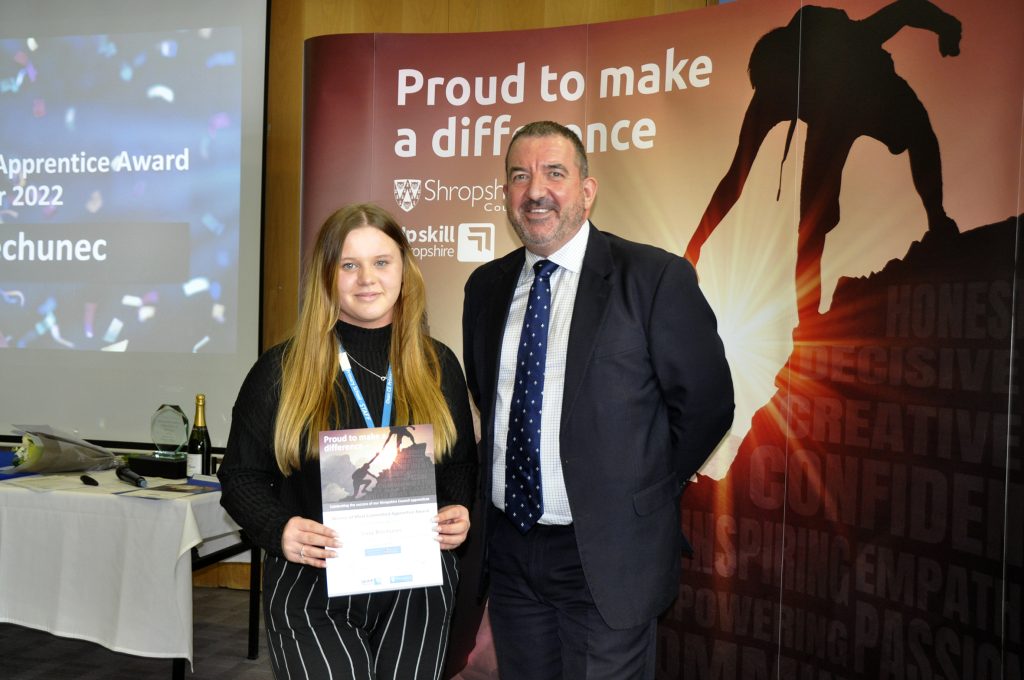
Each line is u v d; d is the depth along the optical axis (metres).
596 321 1.74
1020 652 2.01
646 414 1.74
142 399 4.24
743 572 2.70
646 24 2.86
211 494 2.63
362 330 1.54
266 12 4.12
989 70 2.14
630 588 1.69
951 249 2.20
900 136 2.31
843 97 2.45
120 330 4.27
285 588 1.46
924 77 2.27
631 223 2.88
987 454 2.11
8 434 4.35
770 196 2.62
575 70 2.98
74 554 2.59
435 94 3.13
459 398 1.62
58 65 4.34
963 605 2.15
